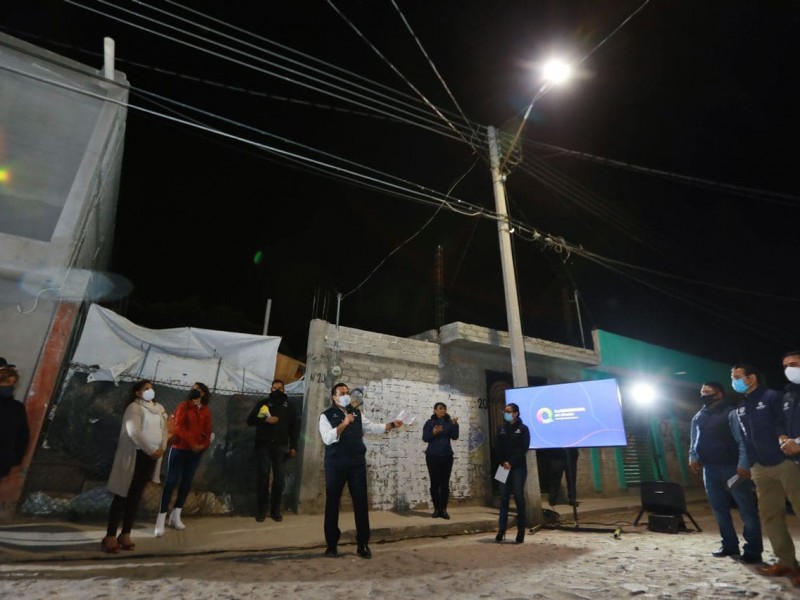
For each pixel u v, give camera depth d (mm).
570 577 4426
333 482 5273
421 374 10250
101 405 7242
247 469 7902
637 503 11312
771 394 4629
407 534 7031
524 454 6805
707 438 5816
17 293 6590
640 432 14625
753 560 5188
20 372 6309
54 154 7582
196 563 4785
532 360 12445
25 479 6164
